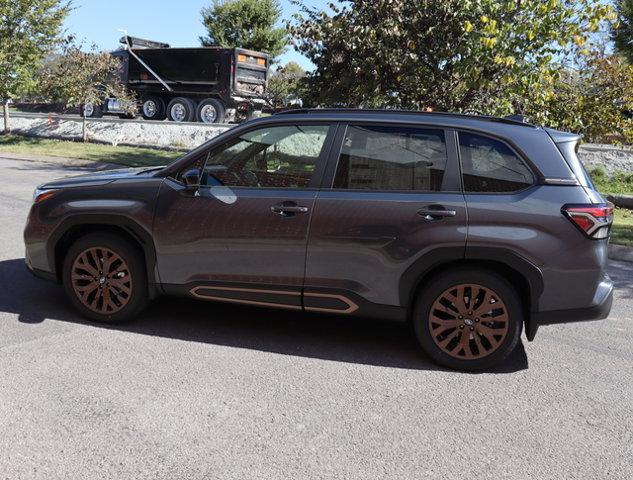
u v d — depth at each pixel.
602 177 14.64
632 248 8.66
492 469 3.01
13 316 4.91
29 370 3.90
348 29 10.77
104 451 3.02
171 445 3.10
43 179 13.76
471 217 4.11
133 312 4.77
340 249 4.27
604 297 4.19
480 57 9.98
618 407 3.76
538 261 4.05
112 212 4.64
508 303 4.13
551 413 3.65
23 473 2.81
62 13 21.38
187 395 3.66
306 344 4.63
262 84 22.61
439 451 3.16
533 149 4.19
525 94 10.55
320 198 4.33
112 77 22.50
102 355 4.21
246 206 4.43
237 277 4.51
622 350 4.81
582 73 11.50
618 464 3.10
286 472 2.90
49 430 3.19
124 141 21.11
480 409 3.67
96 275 4.79
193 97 22.31
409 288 4.23
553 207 4.06
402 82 11.39
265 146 4.53
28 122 23.94
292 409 3.55
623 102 11.75
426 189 4.24
